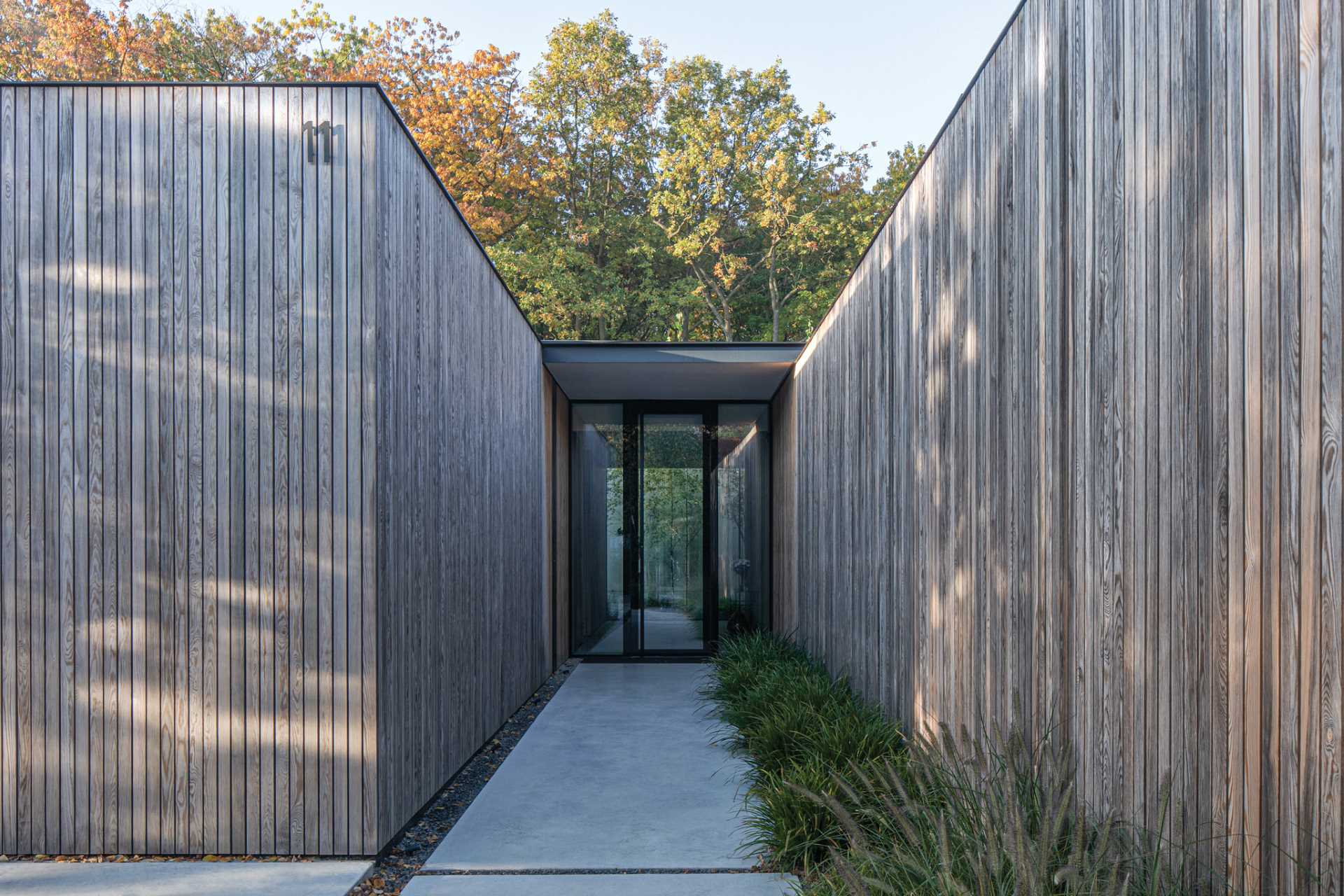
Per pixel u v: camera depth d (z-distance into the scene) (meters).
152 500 3.89
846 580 5.93
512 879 3.69
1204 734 1.97
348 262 3.87
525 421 7.41
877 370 5.08
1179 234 2.06
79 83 3.94
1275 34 1.73
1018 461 3.02
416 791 4.37
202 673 3.87
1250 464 1.81
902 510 4.54
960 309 3.65
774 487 10.12
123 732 3.87
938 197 3.96
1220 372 1.90
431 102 18.61
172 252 3.91
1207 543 1.95
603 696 7.82
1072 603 2.61
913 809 2.69
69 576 3.90
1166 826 2.11
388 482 3.98
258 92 3.90
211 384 3.89
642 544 10.31
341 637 3.84
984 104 3.36
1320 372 1.61
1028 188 2.93
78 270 3.93
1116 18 2.35
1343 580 1.55
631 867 3.81
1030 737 2.89
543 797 4.84
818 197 20.62
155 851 3.85
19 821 3.88
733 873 3.74
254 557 3.87
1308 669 1.64
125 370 3.91
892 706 4.71
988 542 3.31
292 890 3.50
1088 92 2.51
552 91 20.22
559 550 10.02
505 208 19.91
